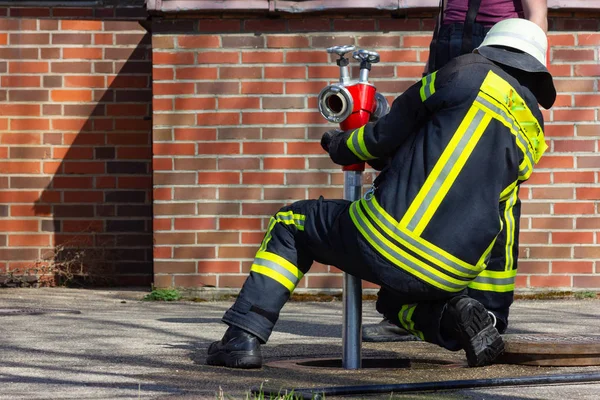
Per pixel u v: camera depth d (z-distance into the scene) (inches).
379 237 172.1
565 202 345.1
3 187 382.0
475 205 171.0
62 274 379.6
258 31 347.6
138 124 383.9
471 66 176.4
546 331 250.2
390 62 346.9
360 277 180.1
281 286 188.2
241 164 348.2
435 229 170.9
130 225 385.4
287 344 229.6
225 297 345.4
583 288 345.4
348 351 189.0
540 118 183.3
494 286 198.5
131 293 361.4
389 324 235.6
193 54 347.6
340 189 347.3
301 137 347.6
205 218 348.5
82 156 383.9
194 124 348.2
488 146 173.2
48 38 382.0
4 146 382.3
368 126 181.0
